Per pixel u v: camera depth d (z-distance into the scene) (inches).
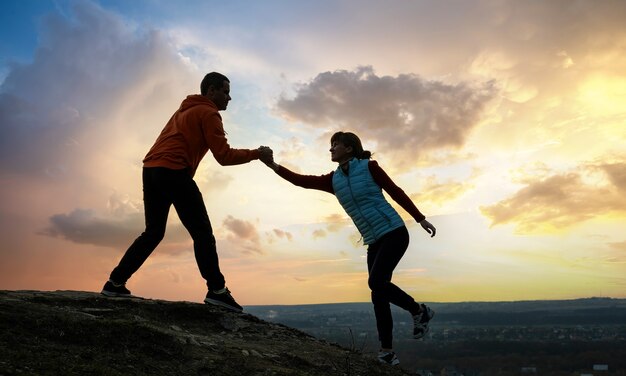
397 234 146.9
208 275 156.0
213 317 149.1
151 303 145.2
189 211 152.6
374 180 150.3
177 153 150.3
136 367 100.2
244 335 144.3
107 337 108.3
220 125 155.3
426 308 147.9
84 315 119.7
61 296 138.6
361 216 149.3
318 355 137.3
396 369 142.6
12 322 103.3
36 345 97.2
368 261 156.5
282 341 145.6
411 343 3553.2
